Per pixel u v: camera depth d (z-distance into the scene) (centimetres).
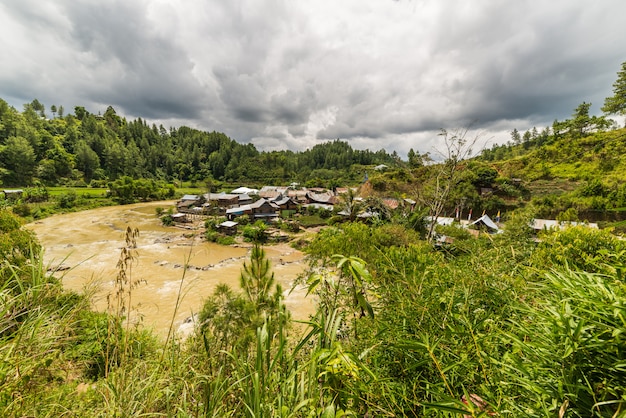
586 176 2612
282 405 125
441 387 127
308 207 4575
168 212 4181
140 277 1691
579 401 84
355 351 178
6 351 141
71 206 4569
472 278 182
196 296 1438
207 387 160
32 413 141
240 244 2730
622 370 79
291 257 2309
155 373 194
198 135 13525
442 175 1469
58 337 163
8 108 7312
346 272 129
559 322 92
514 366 104
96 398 181
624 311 80
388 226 1146
